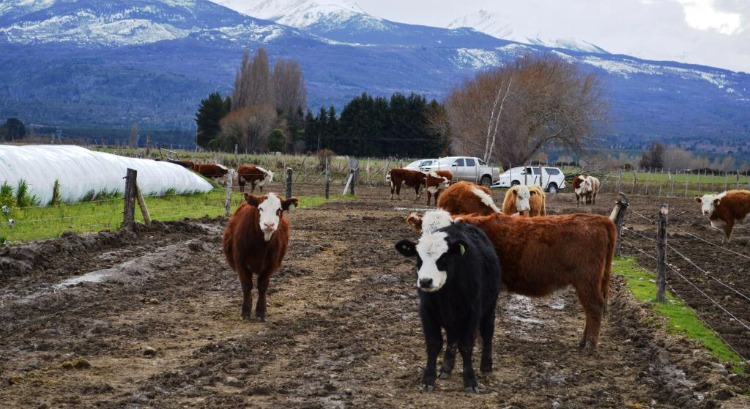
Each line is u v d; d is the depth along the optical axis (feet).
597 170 214.28
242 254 40.29
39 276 46.78
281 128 314.35
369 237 74.23
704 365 33.14
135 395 27.43
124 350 33.71
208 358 32.86
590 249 36.06
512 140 230.07
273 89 363.97
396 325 40.24
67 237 56.24
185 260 56.39
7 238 57.06
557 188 174.60
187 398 27.78
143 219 71.82
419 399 28.78
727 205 82.84
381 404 27.89
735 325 41.34
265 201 39.60
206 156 222.48
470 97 237.86
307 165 202.28
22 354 32.40
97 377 29.81
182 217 81.30
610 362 35.09
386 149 308.19
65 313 39.52
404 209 109.40
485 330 32.48
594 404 29.04
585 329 37.06
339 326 39.58
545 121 229.04
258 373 31.12
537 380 31.73
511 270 36.24
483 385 30.76
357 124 308.60
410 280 52.75
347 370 31.94
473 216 37.50
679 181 209.87
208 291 47.06
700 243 78.69
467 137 237.45
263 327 38.99
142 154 212.43
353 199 128.57
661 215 46.65
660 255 46.80
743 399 28.81
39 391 27.81
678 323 41.06
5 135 393.50
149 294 45.16
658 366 34.27
